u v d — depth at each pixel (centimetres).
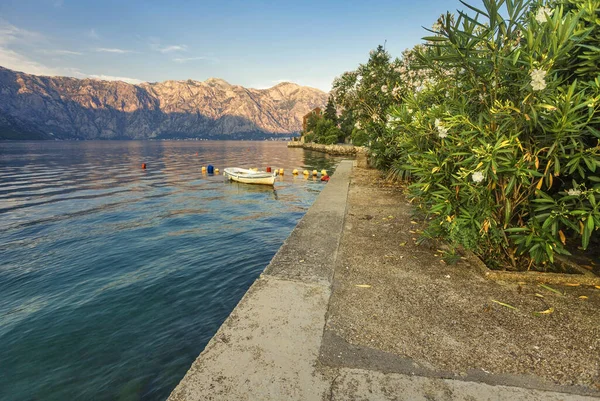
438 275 330
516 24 290
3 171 3359
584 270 317
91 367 392
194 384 177
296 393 171
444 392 173
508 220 312
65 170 3481
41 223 1198
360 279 321
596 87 274
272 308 261
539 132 294
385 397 169
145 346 434
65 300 584
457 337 225
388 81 1213
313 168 3494
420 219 540
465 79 359
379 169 1176
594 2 281
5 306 566
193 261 779
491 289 298
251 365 193
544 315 252
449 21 293
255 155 6353
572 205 294
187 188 2114
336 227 497
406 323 242
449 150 367
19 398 344
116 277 689
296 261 362
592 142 307
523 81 283
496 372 190
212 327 480
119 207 1497
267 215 1322
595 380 183
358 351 208
